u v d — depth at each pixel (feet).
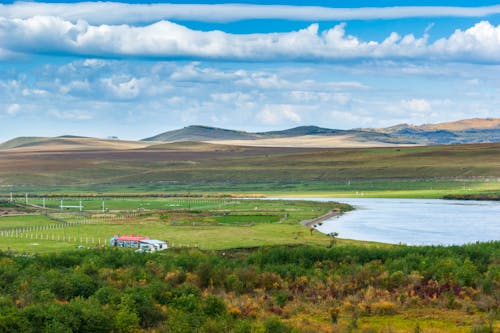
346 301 295.48
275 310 285.43
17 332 238.48
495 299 294.66
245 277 339.57
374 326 258.16
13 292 305.94
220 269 346.33
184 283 320.91
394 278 329.31
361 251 411.54
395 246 463.42
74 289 306.35
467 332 249.55
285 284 330.13
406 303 292.61
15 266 369.50
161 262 390.83
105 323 249.34
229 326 250.78
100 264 382.83
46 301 282.36
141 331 251.39
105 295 285.84
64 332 236.22
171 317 258.78
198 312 268.21
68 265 388.78
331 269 370.94
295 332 243.19
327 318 273.13
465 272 331.36
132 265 381.81
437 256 389.39
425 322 264.52
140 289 297.53
